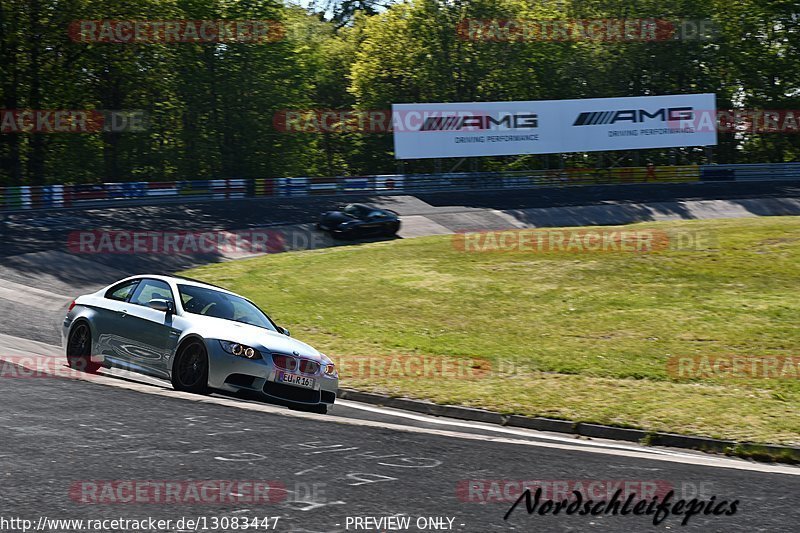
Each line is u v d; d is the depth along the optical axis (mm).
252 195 42000
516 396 10414
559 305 17734
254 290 20312
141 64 52438
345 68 72375
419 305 18156
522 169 61188
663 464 7012
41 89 47500
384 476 5863
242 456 6105
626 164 61156
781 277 19859
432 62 59250
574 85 58688
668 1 57531
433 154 45875
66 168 53094
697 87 59562
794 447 8117
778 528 5191
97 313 9961
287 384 8695
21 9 45125
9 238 26234
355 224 31391
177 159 56500
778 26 60000
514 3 60250
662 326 15336
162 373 9031
